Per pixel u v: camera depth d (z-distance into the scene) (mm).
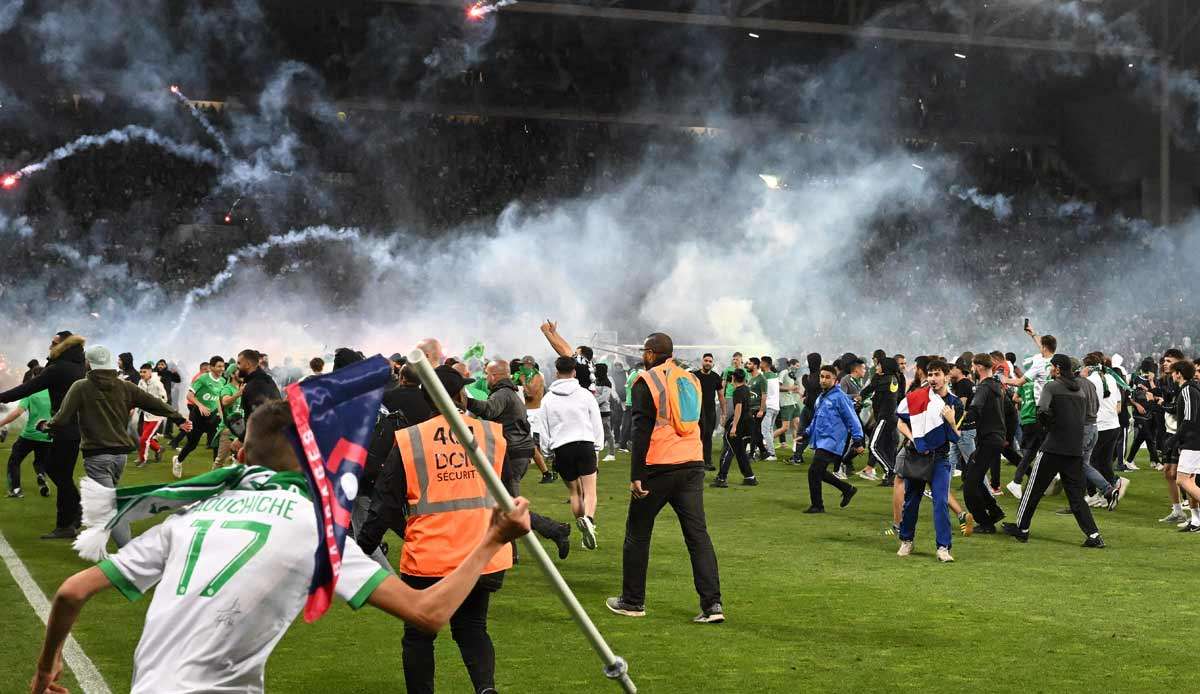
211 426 20281
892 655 7121
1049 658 7051
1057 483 15836
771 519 13508
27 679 6406
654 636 7617
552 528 10062
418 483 5379
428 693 5410
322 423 3111
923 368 10828
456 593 3162
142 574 3111
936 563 10500
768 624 7977
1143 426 19328
